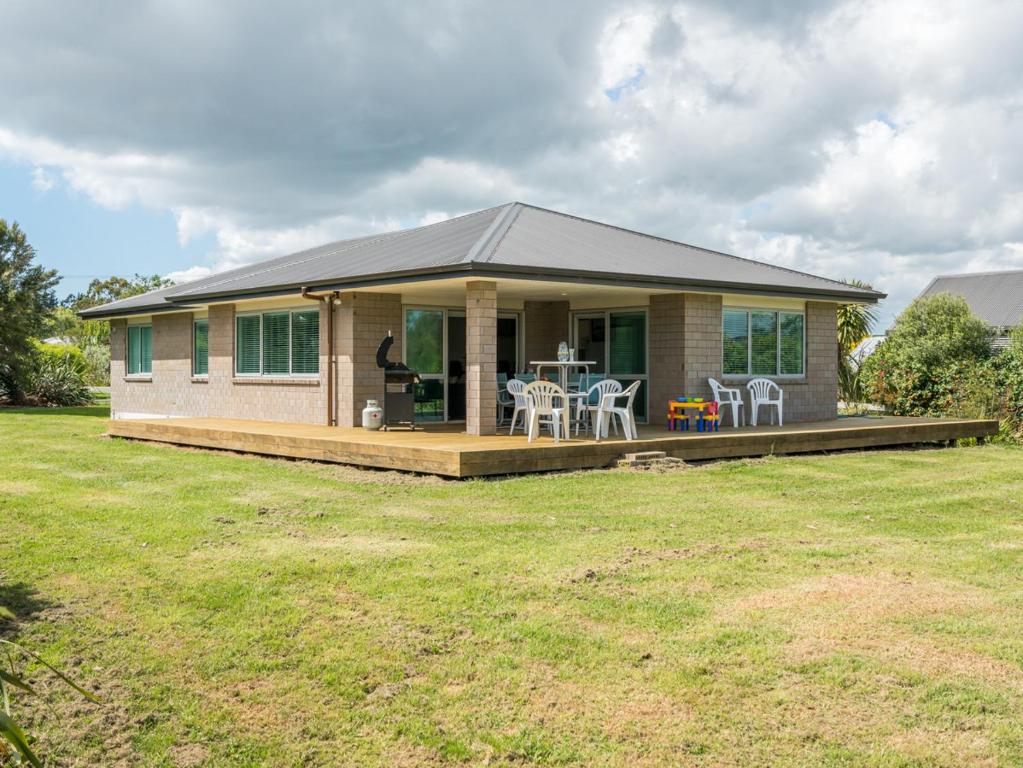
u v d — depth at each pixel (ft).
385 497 31.32
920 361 67.62
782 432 45.06
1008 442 54.80
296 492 32.58
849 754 12.60
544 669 15.52
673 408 47.70
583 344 57.11
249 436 44.70
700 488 33.55
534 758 12.57
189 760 12.58
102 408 91.20
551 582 20.38
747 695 14.51
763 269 57.52
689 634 17.13
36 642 16.70
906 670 15.44
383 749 12.88
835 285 56.90
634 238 58.65
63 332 160.76
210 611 18.49
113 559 22.58
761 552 23.44
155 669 15.56
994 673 15.40
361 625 17.62
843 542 24.89
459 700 14.37
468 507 29.37
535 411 39.75
